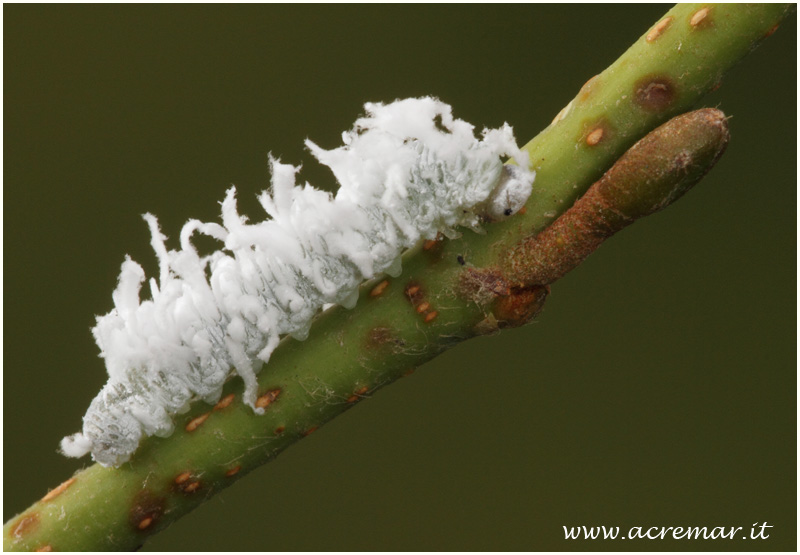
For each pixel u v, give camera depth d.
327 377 0.12
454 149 0.12
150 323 0.12
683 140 0.11
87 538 0.12
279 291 0.12
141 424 0.12
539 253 0.12
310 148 0.12
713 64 0.12
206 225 0.12
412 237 0.12
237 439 0.12
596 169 0.12
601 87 0.12
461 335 0.12
